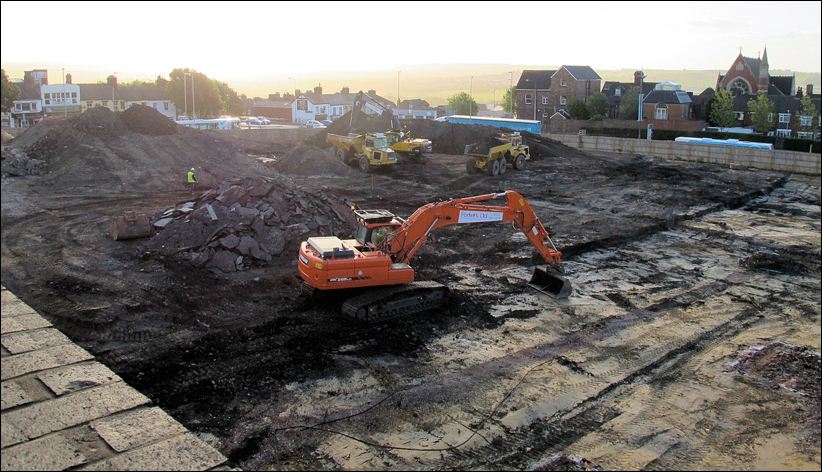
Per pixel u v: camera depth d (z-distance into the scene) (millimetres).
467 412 11633
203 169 33875
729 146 45562
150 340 14250
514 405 11914
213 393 12094
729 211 30562
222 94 99438
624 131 68125
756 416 11742
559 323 15961
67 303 16047
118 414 10922
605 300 17781
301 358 13539
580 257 22078
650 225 26562
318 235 21234
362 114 47344
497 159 37625
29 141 35188
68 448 9906
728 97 64438
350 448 10484
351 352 13867
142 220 21688
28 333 13984
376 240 16375
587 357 14047
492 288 18469
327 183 34500
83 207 26531
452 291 17922
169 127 37750
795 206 32125
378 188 33438
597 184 35906
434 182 35469
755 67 66500
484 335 15078
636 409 11938
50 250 20312
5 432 10258
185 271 18172
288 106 103375
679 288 19000
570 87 80938
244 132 54156
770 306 17656
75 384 11820
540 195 32594
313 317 15656
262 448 10453
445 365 13438
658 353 14336
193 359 13430
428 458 10273
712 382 13031
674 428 11320
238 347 14008
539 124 58406
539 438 10914
